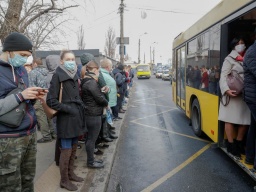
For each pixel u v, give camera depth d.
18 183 2.45
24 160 2.65
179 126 8.36
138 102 14.74
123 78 8.92
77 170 4.44
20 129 2.39
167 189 4.03
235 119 4.18
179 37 9.11
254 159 3.81
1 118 2.27
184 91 8.30
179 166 4.96
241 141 4.33
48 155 5.03
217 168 4.84
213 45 5.15
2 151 2.32
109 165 4.70
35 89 2.34
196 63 6.65
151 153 5.71
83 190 3.74
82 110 3.71
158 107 12.71
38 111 5.80
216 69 4.94
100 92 4.26
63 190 3.66
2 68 2.35
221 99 4.38
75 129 3.59
